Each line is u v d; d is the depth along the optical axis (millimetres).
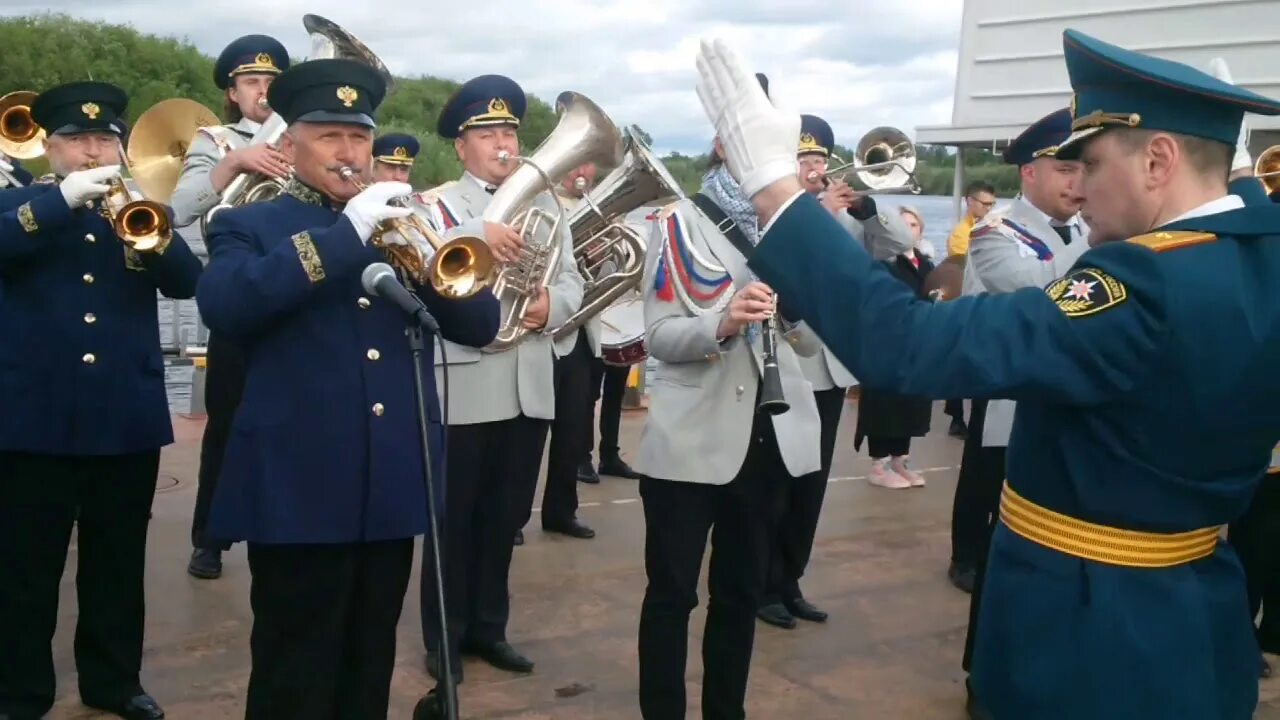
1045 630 1952
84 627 3639
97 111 3600
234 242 2705
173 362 9508
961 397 1787
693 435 3248
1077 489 1915
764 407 3090
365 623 2822
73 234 3482
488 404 3982
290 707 2746
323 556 2713
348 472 2682
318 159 2754
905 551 5812
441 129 4238
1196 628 1916
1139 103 1897
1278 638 3316
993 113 10680
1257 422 1844
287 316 2688
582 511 6363
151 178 4691
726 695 3414
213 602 4676
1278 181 5062
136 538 3652
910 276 6402
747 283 3291
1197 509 1896
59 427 3428
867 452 8148
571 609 4797
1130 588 1922
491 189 4195
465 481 3990
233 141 4691
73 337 3453
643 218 4957
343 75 2734
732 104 1909
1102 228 1993
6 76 32562
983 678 2084
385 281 2383
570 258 4145
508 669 4148
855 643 4559
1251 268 1833
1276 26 9203
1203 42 9555
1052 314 1783
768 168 1873
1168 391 1797
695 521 3291
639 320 5840
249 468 2684
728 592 3393
